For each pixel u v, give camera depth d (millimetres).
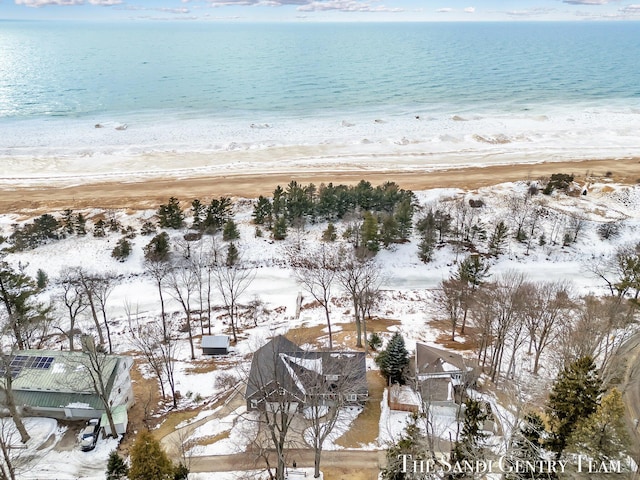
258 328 60688
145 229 82000
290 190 88625
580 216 86000
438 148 132500
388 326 59969
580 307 55031
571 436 31344
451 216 84938
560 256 76625
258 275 73000
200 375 51094
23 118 161250
